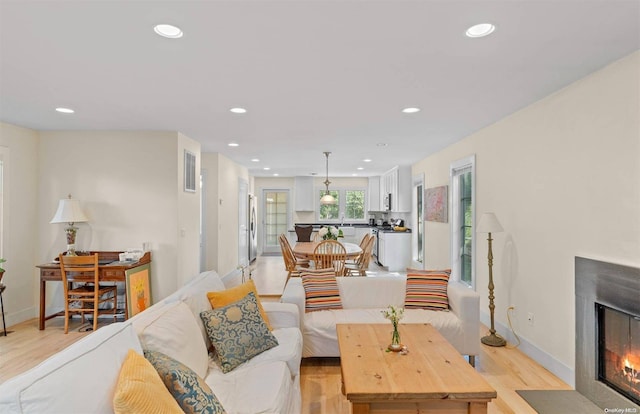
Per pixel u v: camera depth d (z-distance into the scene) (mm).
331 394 2812
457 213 5516
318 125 4297
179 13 1837
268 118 3965
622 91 2375
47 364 1290
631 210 2316
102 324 4438
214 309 2572
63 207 4340
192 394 1513
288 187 11477
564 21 1909
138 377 1338
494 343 3707
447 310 3580
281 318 3051
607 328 2547
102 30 2020
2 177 4250
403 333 2781
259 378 2111
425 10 1810
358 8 1792
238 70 2602
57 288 4691
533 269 3406
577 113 2795
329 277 3865
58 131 4645
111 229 4629
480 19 1891
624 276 2340
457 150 5309
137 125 4320
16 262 4418
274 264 9453
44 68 2559
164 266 4629
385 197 9906
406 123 4188
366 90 3029
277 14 1847
